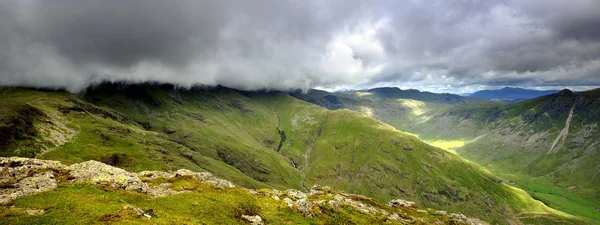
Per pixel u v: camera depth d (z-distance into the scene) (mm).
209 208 54531
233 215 55531
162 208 51000
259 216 58531
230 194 67500
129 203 50375
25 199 45125
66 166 66125
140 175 77062
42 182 53781
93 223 39406
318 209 74938
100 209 44156
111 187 58125
